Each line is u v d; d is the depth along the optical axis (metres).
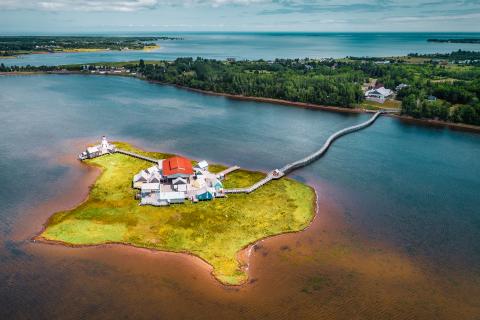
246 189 87.38
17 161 102.50
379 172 103.12
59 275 58.97
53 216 74.94
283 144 124.88
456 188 93.94
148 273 60.19
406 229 74.75
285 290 57.56
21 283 56.97
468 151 122.56
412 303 55.62
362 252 67.19
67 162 102.81
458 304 55.62
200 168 96.81
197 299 55.16
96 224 72.56
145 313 52.19
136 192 85.56
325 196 87.81
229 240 69.44
